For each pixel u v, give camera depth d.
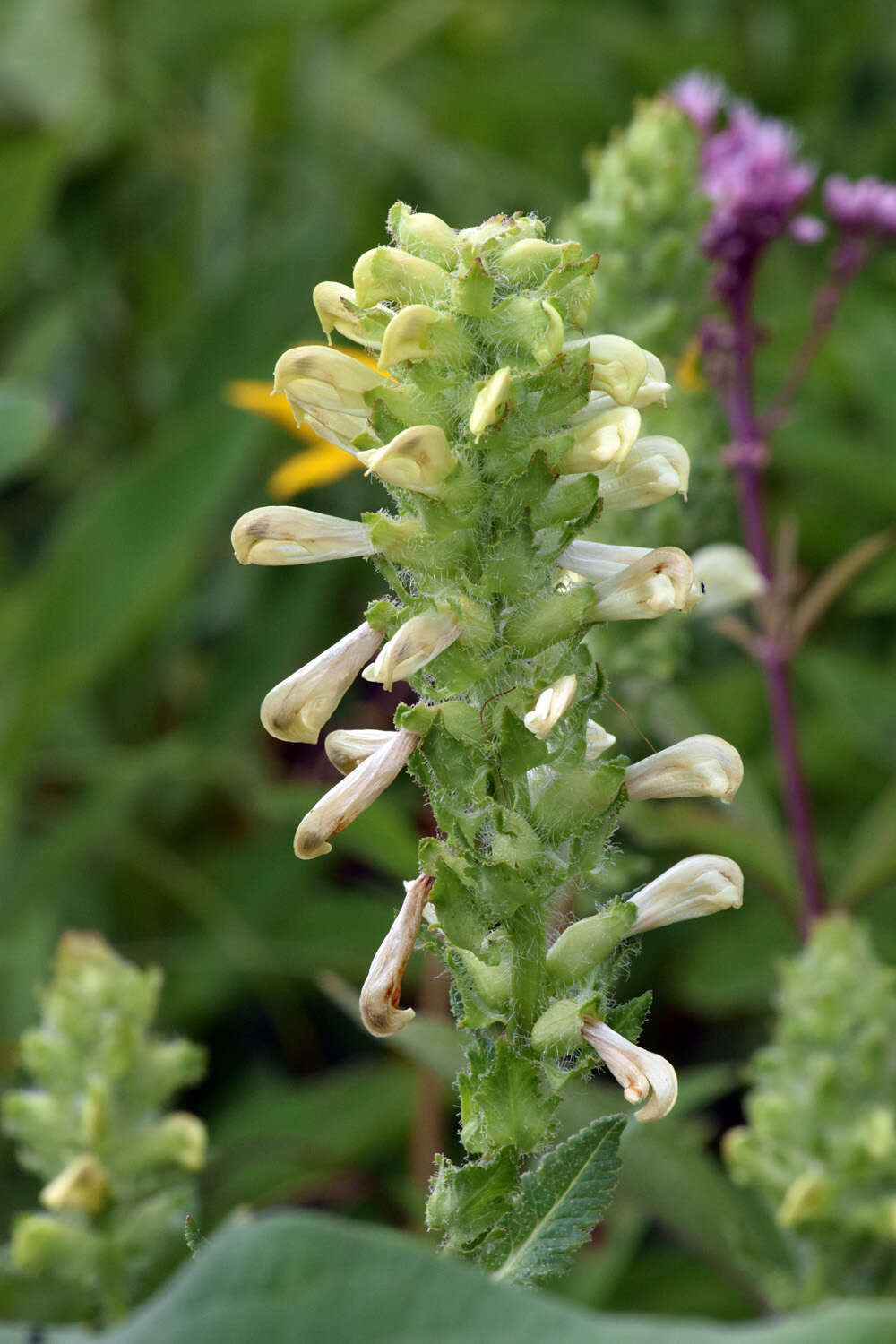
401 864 0.79
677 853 0.89
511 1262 0.51
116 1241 0.62
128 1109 0.63
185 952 0.92
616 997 0.92
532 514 0.52
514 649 0.52
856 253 0.78
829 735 0.97
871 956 0.66
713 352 0.76
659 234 0.75
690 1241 0.66
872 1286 0.65
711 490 0.75
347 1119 0.82
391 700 0.93
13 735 0.87
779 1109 0.64
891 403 0.99
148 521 0.88
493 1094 0.52
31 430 0.69
